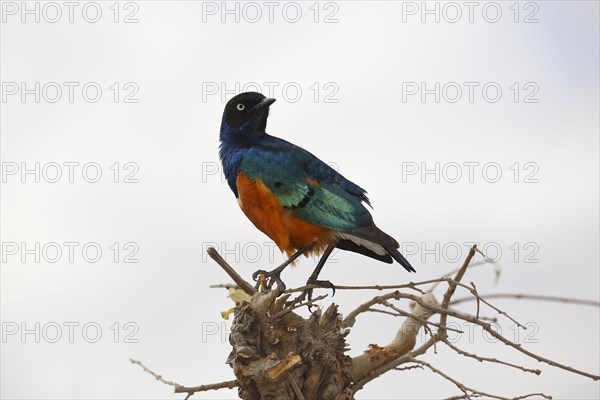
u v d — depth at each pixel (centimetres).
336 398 1089
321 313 1124
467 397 1072
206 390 1086
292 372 1076
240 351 1052
